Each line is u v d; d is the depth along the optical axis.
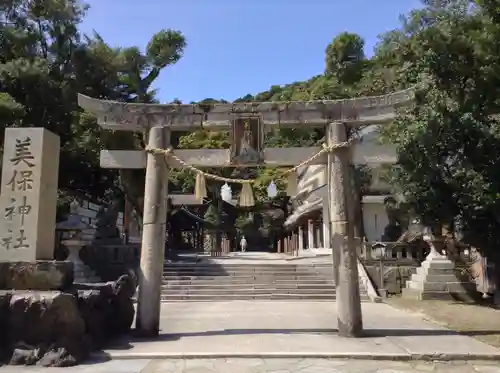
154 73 32.16
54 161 10.17
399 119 16.16
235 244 53.59
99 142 25.66
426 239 19.41
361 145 11.33
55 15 27.27
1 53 25.55
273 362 8.35
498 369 7.99
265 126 11.54
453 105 14.27
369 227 30.48
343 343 9.76
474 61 11.77
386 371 7.77
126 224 29.45
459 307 15.83
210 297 18.91
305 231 40.19
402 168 17.11
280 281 20.69
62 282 9.15
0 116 18.97
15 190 9.52
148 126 11.45
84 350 8.48
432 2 14.20
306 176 40.66
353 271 10.76
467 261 20.47
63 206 23.80
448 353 8.77
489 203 14.38
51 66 26.64
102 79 29.11
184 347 9.37
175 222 47.06
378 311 15.42
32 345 8.10
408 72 17.98
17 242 9.30
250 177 54.59
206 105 11.38
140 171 26.45
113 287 10.77
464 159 14.59
